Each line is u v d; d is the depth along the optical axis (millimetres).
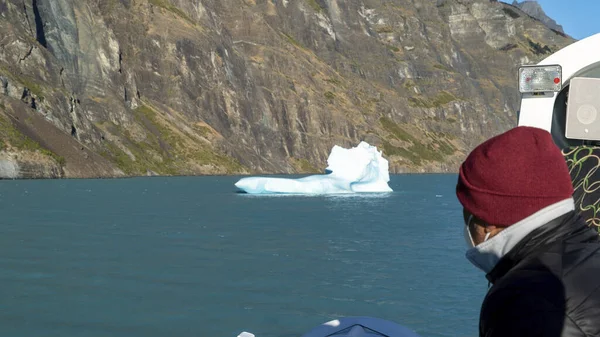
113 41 119438
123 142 103125
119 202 46281
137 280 16359
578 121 2840
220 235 27109
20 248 22141
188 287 15523
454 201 53438
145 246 23172
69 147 88312
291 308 13430
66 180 78375
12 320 12172
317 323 12242
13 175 77250
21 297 14172
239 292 14992
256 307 13484
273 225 31781
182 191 62469
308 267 18719
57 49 108312
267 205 45938
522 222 1725
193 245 23656
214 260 19906
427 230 30109
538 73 3088
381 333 2666
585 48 3105
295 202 49562
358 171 64750
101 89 110938
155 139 111375
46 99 92688
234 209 41812
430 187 85312
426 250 22875
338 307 13578
